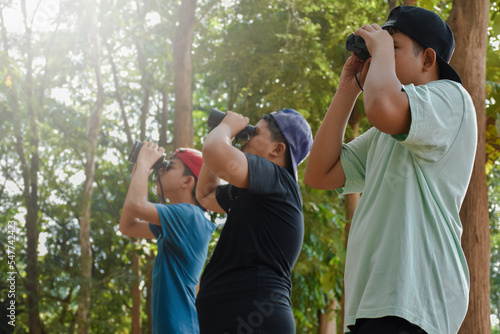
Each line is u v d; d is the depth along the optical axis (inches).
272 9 599.8
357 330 67.1
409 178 68.2
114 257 786.2
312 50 543.5
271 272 95.7
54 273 673.0
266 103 546.9
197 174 135.2
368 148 83.3
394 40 74.1
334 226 588.4
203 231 131.6
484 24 210.7
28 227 679.1
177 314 125.1
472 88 207.8
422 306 63.6
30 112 672.4
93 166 656.4
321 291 622.5
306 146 106.9
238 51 573.3
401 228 65.9
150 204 126.1
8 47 653.3
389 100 65.5
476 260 200.8
